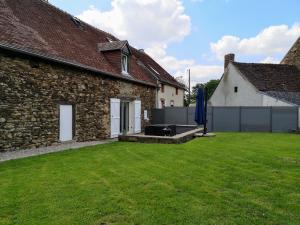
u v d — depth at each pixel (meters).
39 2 14.48
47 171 6.22
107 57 15.73
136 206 4.07
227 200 4.36
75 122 12.03
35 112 10.02
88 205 4.10
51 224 3.49
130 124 17.22
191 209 3.98
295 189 4.94
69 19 16.16
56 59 10.52
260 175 5.89
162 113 21.45
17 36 9.82
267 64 27.06
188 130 16.12
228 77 27.16
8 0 11.92
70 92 11.71
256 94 23.94
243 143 11.72
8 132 9.01
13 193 4.62
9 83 8.99
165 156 8.20
